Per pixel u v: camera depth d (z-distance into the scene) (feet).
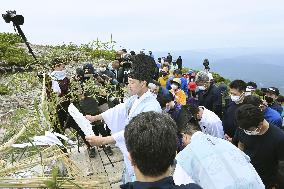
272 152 12.17
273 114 15.39
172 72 36.40
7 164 8.88
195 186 5.14
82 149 21.03
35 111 10.23
